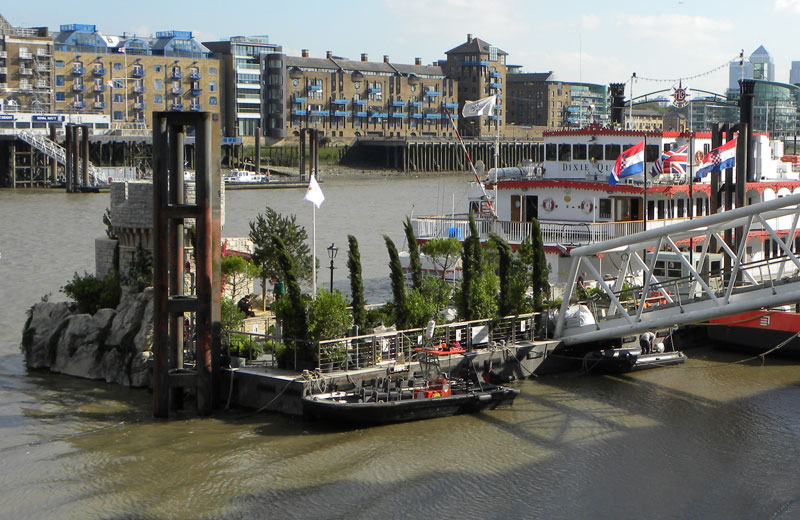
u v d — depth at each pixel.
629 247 51.69
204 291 43.41
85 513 33.34
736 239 64.12
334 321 44.38
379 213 145.25
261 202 164.62
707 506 34.22
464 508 33.84
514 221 66.25
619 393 47.97
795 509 33.94
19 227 116.62
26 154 199.62
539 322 52.03
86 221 124.88
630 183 64.31
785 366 54.00
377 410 41.28
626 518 33.25
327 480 36.12
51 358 52.28
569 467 37.69
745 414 44.56
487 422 43.00
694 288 56.06
